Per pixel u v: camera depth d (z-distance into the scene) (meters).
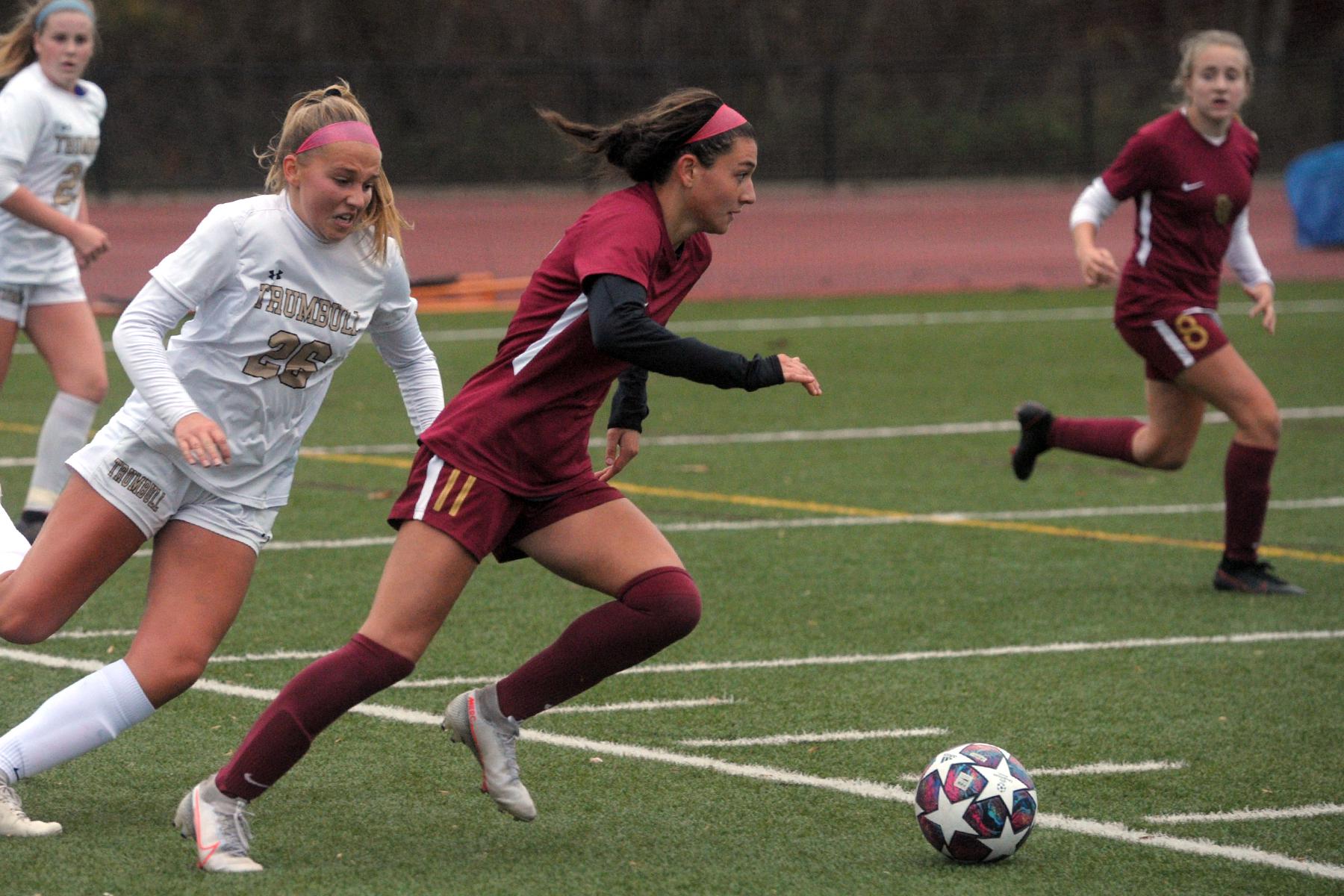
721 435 42.00
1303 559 29.48
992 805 15.16
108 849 15.31
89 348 28.66
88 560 15.23
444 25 136.00
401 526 15.26
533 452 15.06
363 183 14.82
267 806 16.80
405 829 16.19
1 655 22.34
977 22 146.88
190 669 15.43
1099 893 14.70
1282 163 128.12
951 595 26.66
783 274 83.12
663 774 18.06
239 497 15.45
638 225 14.60
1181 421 28.14
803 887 14.72
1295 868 15.40
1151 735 19.64
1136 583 27.64
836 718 20.23
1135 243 27.41
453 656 22.78
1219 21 152.38
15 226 27.30
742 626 24.69
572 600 26.00
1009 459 38.91
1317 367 52.91
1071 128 127.38
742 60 141.12
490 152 118.06
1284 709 20.77
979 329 62.72
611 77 118.44
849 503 34.00
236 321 14.88
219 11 133.12
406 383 16.92
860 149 124.38
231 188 109.38
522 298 15.27
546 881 14.77
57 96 27.53
